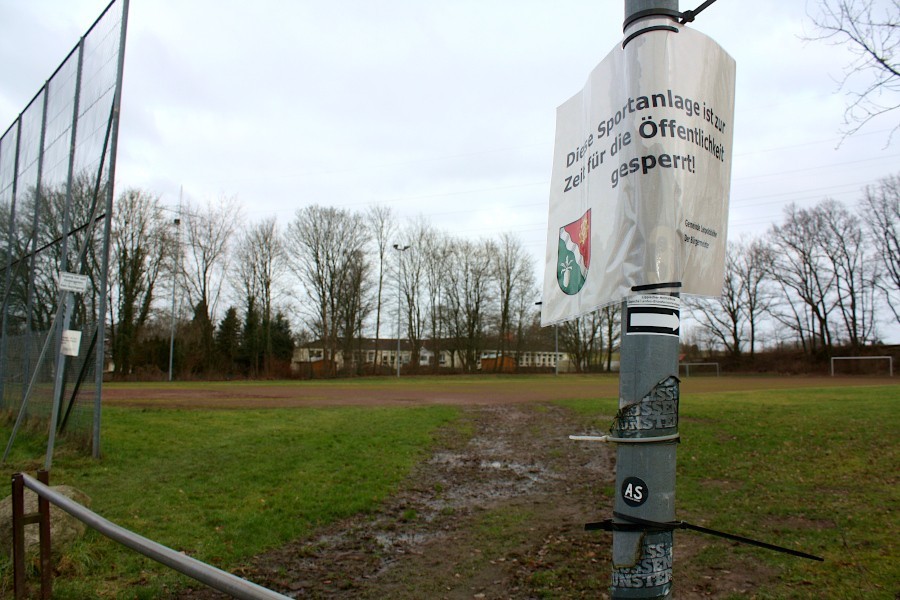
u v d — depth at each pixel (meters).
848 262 54.84
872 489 7.70
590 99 2.57
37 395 12.48
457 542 6.68
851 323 55.12
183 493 8.09
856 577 4.89
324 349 57.53
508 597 5.15
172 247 50.69
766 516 6.96
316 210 58.12
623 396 2.11
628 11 2.27
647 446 2.02
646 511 2.00
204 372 52.50
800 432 12.24
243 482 8.82
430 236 67.38
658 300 2.05
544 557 6.11
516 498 8.66
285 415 16.66
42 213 13.75
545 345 69.88
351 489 8.73
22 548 4.38
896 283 50.16
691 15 2.21
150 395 25.41
